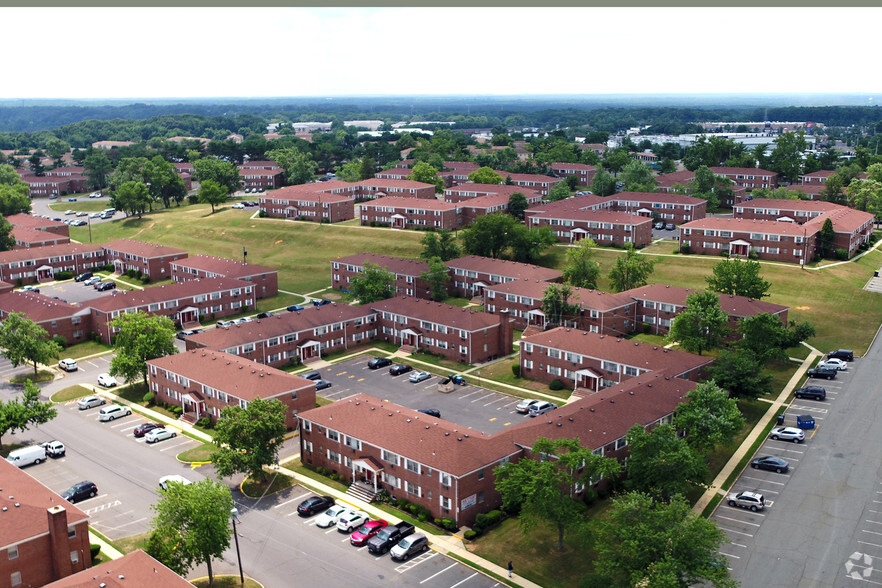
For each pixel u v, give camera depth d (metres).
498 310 155.88
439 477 79.06
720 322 114.56
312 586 68.31
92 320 148.62
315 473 91.94
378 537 74.81
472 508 79.44
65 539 67.81
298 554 73.69
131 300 148.75
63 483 88.19
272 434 86.75
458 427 89.06
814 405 106.88
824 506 80.75
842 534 75.50
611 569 61.50
